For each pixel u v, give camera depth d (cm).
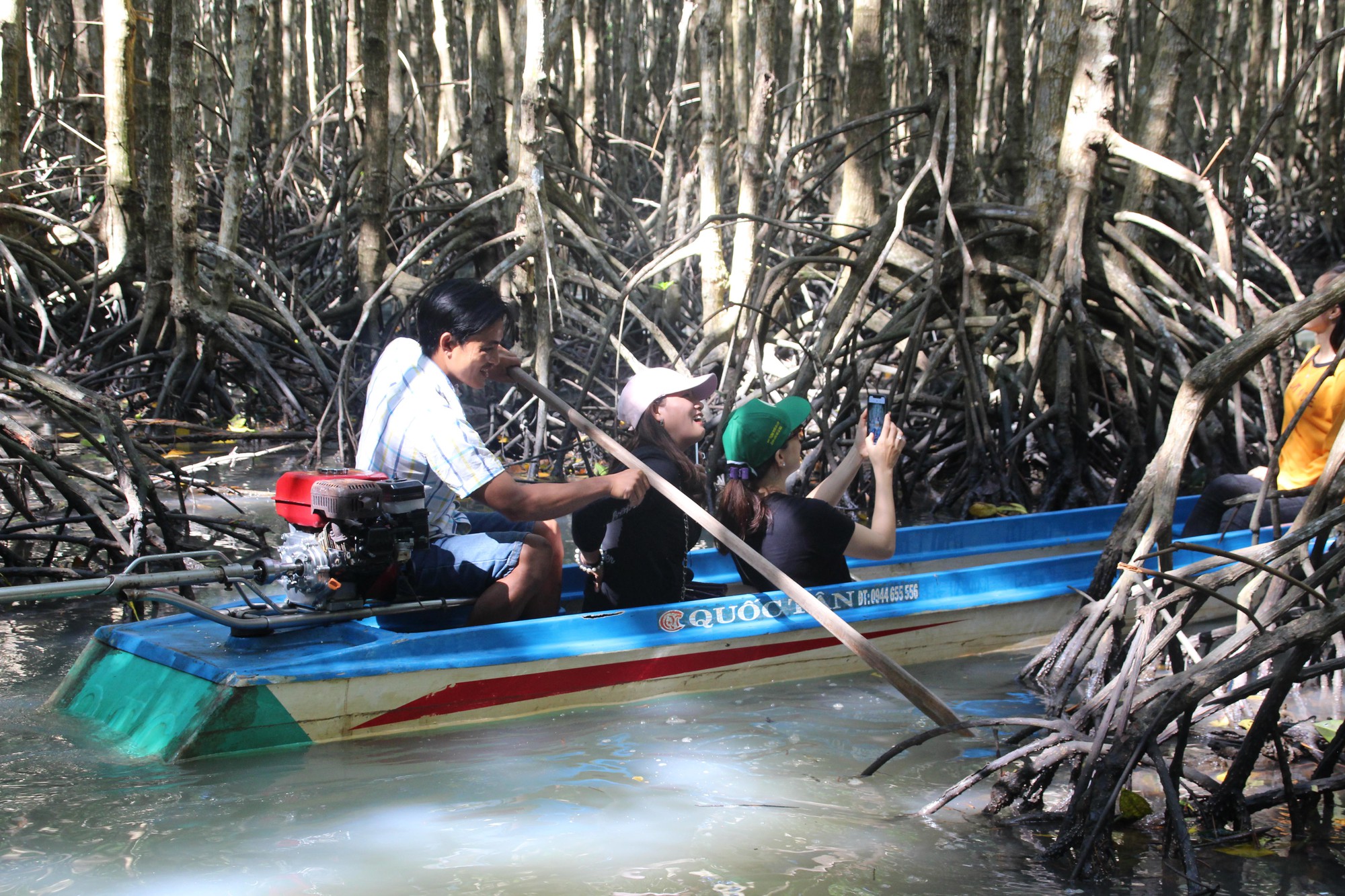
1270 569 343
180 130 1005
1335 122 1966
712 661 442
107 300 1168
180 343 1035
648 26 2195
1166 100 979
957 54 844
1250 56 1562
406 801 333
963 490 820
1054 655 446
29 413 982
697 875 289
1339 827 326
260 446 988
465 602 418
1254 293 885
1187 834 295
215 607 515
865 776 358
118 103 1136
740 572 481
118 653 403
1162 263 1059
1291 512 535
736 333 851
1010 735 396
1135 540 446
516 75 1107
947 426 892
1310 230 1792
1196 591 390
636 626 425
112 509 694
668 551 448
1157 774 348
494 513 472
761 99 903
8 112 1125
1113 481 865
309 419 1009
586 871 291
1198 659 398
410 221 1402
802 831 318
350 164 1434
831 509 461
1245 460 813
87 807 322
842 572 471
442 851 300
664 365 1145
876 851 306
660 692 435
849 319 800
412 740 384
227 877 284
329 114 1631
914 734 398
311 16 1942
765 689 448
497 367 428
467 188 1498
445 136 1856
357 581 403
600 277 1184
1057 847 306
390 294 1152
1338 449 402
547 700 413
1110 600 428
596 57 1723
